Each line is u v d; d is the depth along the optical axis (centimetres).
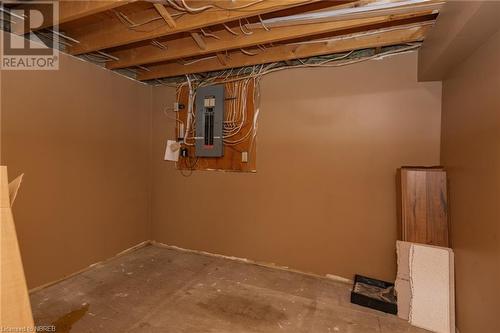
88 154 261
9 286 104
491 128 138
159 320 190
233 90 292
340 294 229
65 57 237
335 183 253
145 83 328
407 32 199
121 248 303
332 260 256
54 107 229
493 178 137
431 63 181
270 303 214
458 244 181
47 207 228
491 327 137
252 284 244
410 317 191
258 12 163
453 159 191
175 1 164
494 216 135
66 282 239
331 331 182
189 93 312
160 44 240
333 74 250
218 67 264
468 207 166
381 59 234
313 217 262
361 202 245
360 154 244
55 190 233
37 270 222
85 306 204
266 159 279
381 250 239
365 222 244
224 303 213
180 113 320
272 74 274
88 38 221
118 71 291
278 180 275
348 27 182
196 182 315
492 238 137
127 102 304
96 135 269
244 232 292
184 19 182
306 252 265
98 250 276
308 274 264
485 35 137
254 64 253
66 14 172
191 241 320
